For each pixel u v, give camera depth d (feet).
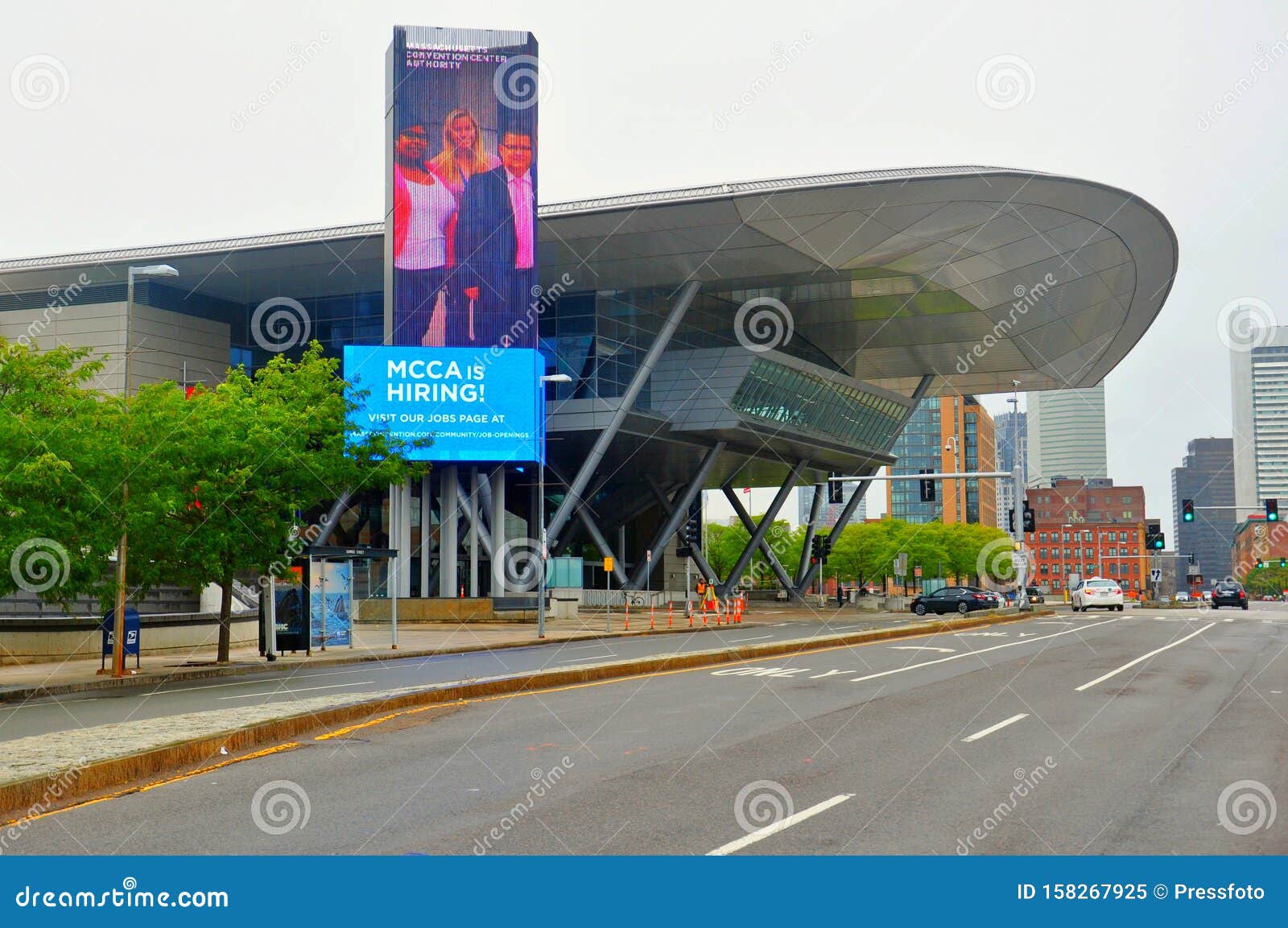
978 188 208.54
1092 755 42.34
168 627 120.88
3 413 83.41
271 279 250.98
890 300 270.67
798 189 208.03
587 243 228.02
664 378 260.83
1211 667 81.25
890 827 30.66
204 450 98.32
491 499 225.76
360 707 55.01
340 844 29.17
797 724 51.47
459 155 209.46
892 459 330.54
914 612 230.07
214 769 40.65
